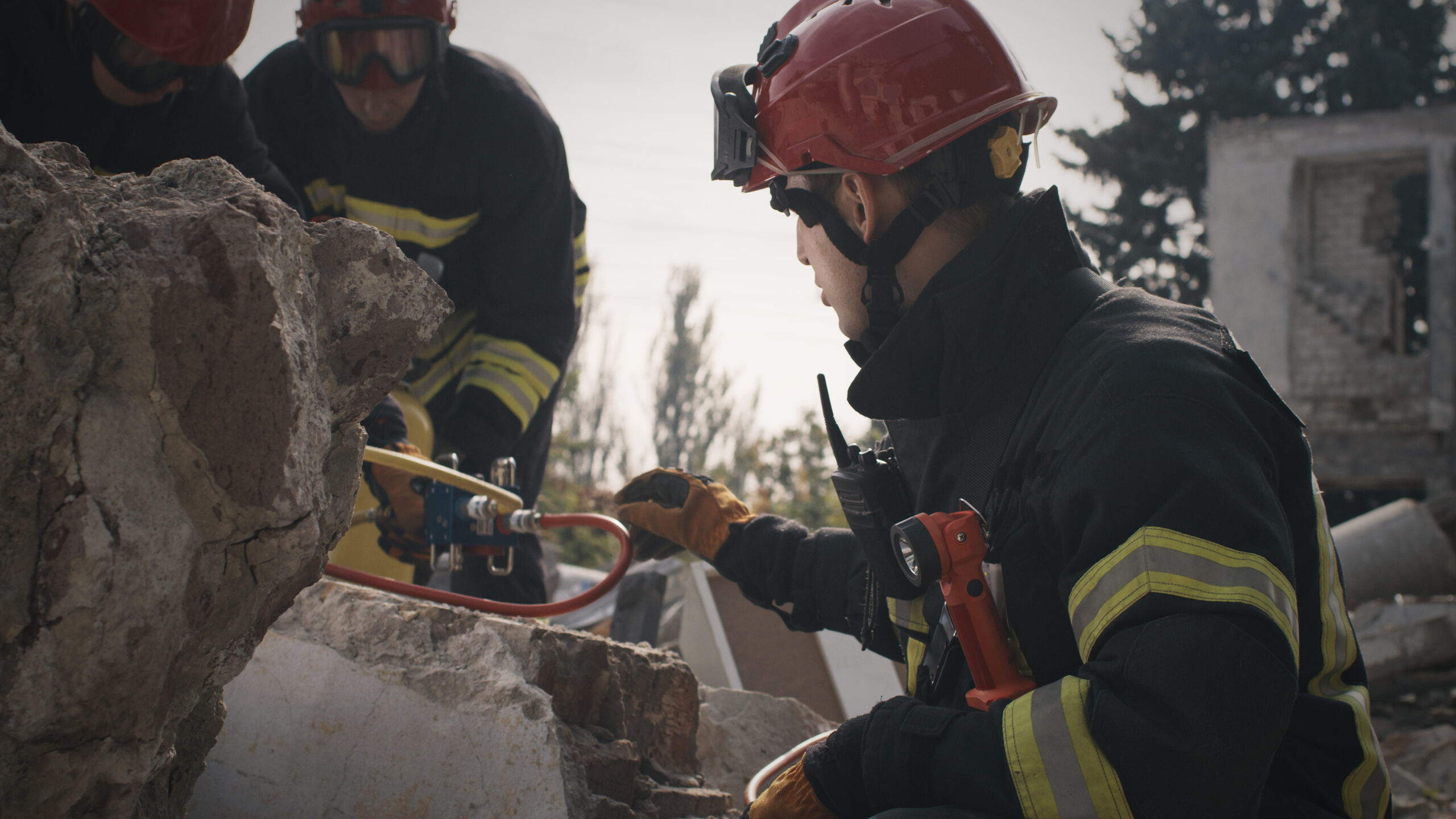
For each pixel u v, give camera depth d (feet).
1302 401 43.52
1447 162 41.91
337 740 4.91
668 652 5.95
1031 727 3.23
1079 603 3.31
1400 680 18.67
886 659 8.78
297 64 8.60
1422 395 41.83
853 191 4.39
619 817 4.73
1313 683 3.65
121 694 2.72
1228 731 2.94
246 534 2.93
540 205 8.57
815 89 4.35
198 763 3.80
